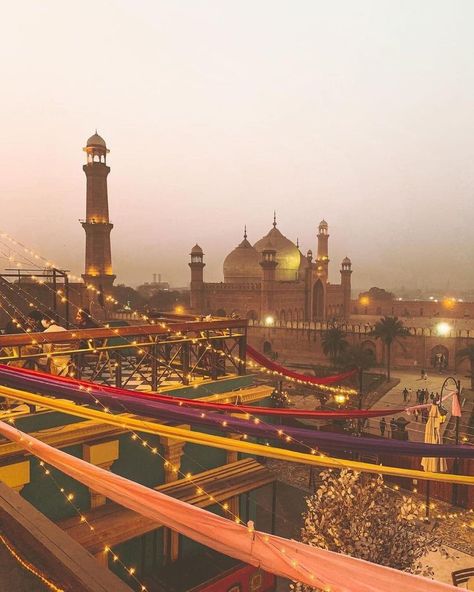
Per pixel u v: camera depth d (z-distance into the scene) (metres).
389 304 99.94
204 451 10.78
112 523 8.13
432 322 87.44
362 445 6.25
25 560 3.21
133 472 9.52
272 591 10.38
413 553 8.81
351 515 8.64
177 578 9.47
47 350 9.61
